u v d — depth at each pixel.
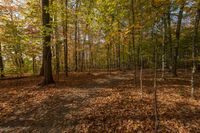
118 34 10.38
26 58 21.69
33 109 9.88
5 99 11.32
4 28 18.11
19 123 8.63
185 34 22.33
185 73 22.53
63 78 18.36
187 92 11.85
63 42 19.25
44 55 14.71
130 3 10.59
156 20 9.14
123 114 8.62
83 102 10.44
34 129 8.12
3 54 19.48
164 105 9.48
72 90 12.96
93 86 14.38
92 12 11.47
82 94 11.95
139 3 9.97
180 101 10.07
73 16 16.55
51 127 8.18
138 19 9.98
